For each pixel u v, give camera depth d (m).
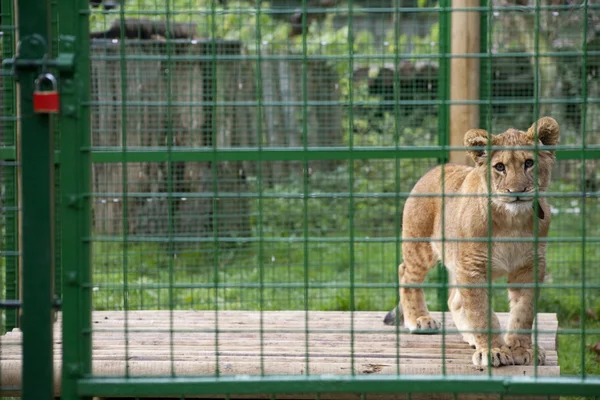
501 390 5.25
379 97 14.91
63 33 5.27
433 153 10.26
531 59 13.30
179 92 13.76
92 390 5.33
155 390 5.33
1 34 9.23
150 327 8.41
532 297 7.03
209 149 5.36
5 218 9.09
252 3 17.06
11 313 8.96
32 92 5.19
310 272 13.30
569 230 14.23
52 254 5.28
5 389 5.94
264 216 14.85
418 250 8.21
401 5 16.70
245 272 13.22
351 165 5.21
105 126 13.59
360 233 14.99
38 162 5.22
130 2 13.59
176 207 14.02
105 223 13.56
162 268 13.16
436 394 6.37
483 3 10.26
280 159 10.34
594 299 11.55
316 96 14.72
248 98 14.41
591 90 13.97
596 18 13.36
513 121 13.99
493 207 7.06
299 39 16.31
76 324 5.33
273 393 5.34
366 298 11.76
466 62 10.22
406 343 7.57
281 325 8.52
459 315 7.94
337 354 7.14
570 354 9.48
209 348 7.41
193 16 14.82
